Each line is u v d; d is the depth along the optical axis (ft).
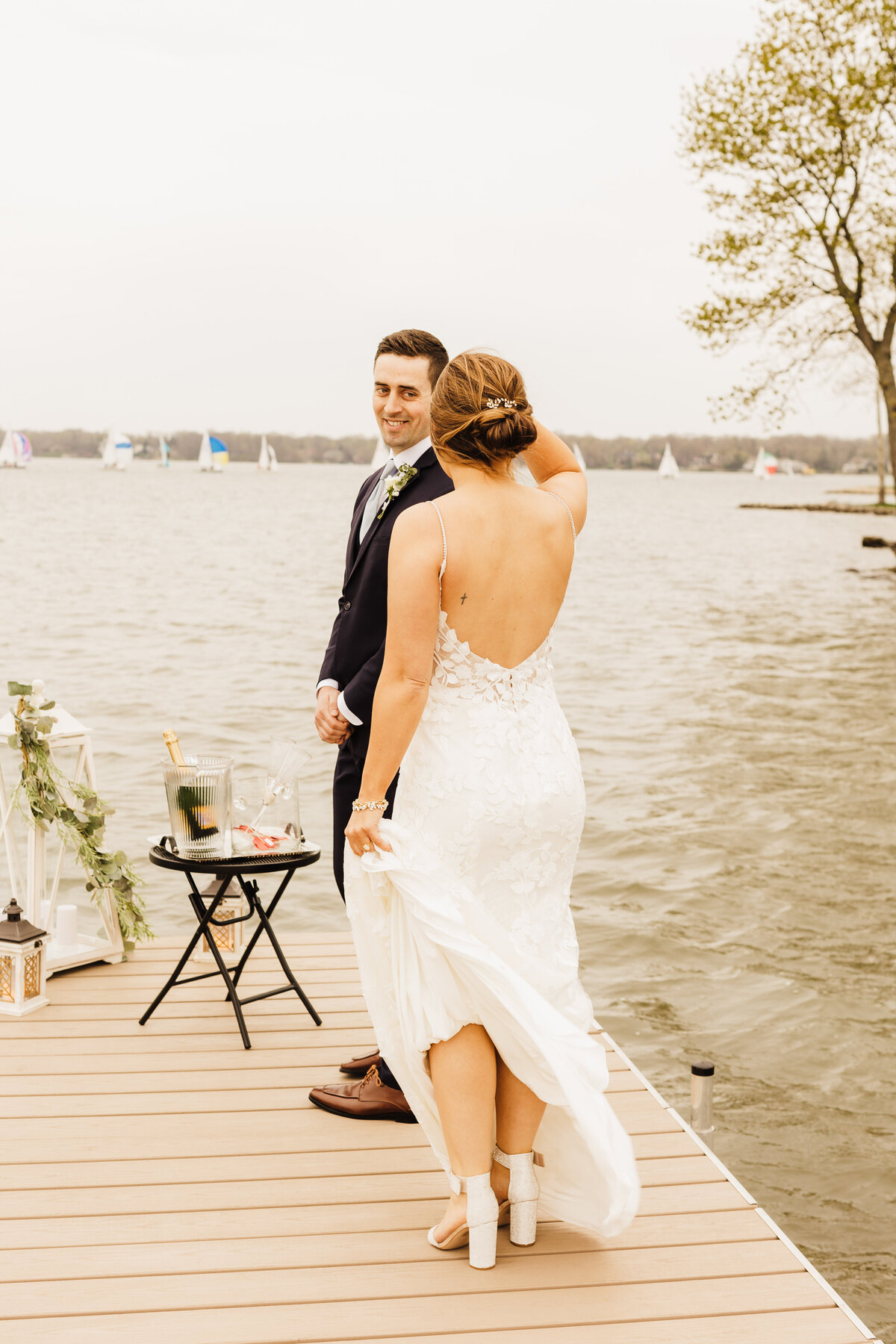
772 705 43.98
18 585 84.23
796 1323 7.41
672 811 29.17
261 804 11.80
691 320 83.15
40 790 12.71
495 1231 7.85
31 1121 9.72
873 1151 14.51
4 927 11.79
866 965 19.99
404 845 7.53
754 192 80.28
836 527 196.54
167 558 113.09
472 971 7.31
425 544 7.27
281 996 12.47
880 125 77.00
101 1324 7.23
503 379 7.56
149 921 21.07
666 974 19.77
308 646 56.59
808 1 75.66
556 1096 7.52
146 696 42.93
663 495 404.57
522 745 7.65
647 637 63.36
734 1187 8.99
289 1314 7.38
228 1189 8.79
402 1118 9.88
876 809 29.45
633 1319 7.41
